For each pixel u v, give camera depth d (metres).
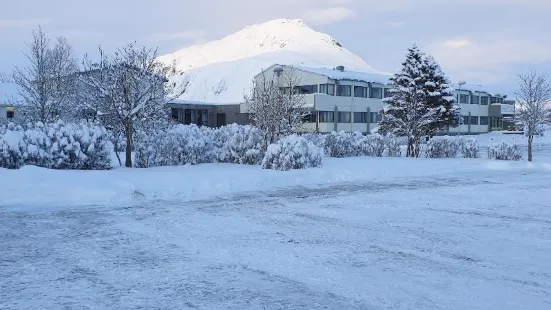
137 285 5.98
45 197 11.66
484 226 9.61
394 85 31.23
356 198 13.02
